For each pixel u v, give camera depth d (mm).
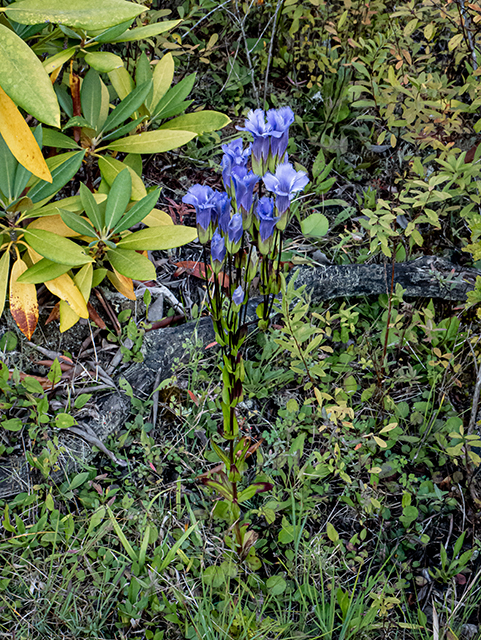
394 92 1308
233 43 1755
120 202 1134
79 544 1097
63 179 1136
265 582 1100
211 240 905
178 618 1045
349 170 1660
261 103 1718
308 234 1471
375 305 1429
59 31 1150
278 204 884
